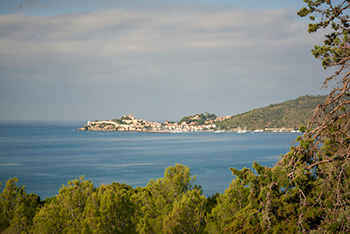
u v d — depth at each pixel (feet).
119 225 63.36
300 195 40.11
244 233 41.52
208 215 64.95
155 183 77.00
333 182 38.68
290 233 38.78
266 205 39.63
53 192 242.78
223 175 325.21
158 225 69.21
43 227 64.13
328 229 36.29
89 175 329.31
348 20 41.19
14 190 77.46
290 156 41.70
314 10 41.96
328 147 41.01
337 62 40.06
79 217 66.39
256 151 571.28
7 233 69.87
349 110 39.68
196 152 571.69
